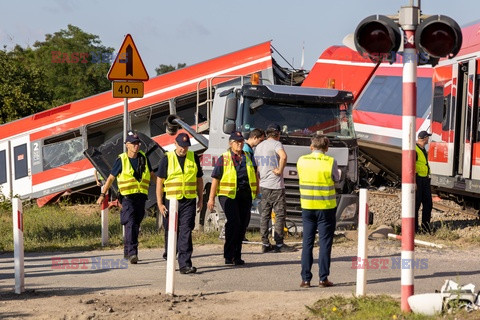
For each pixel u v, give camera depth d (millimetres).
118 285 15164
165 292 14055
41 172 38875
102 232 21875
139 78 20312
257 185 17500
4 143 39500
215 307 12656
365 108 35656
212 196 17328
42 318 11727
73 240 23359
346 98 22031
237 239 17438
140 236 23297
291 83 34438
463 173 24078
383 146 35094
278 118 21594
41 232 25547
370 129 35406
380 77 35594
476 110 23672
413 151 11266
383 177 39312
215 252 19484
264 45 35156
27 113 57781
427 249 19594
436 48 11016
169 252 13859
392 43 11070
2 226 28203
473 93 23750
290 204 21766
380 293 13781
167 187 16531
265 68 34781
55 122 38781
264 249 19406
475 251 19203
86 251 20953
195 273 16500
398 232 22188
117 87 20266
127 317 11758
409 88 11234
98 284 15328
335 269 16734
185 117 37031
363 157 37531
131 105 37156
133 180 18094
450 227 22531
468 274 15984
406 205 11297
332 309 11797
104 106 38219
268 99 21578
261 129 20812
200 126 29516
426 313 11117
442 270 16453
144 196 18266
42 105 58281
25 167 39156
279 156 19281
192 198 16547
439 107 26000
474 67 23781
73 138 38594
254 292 14117
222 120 22641
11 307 12742
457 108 24766
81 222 28375
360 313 11516
